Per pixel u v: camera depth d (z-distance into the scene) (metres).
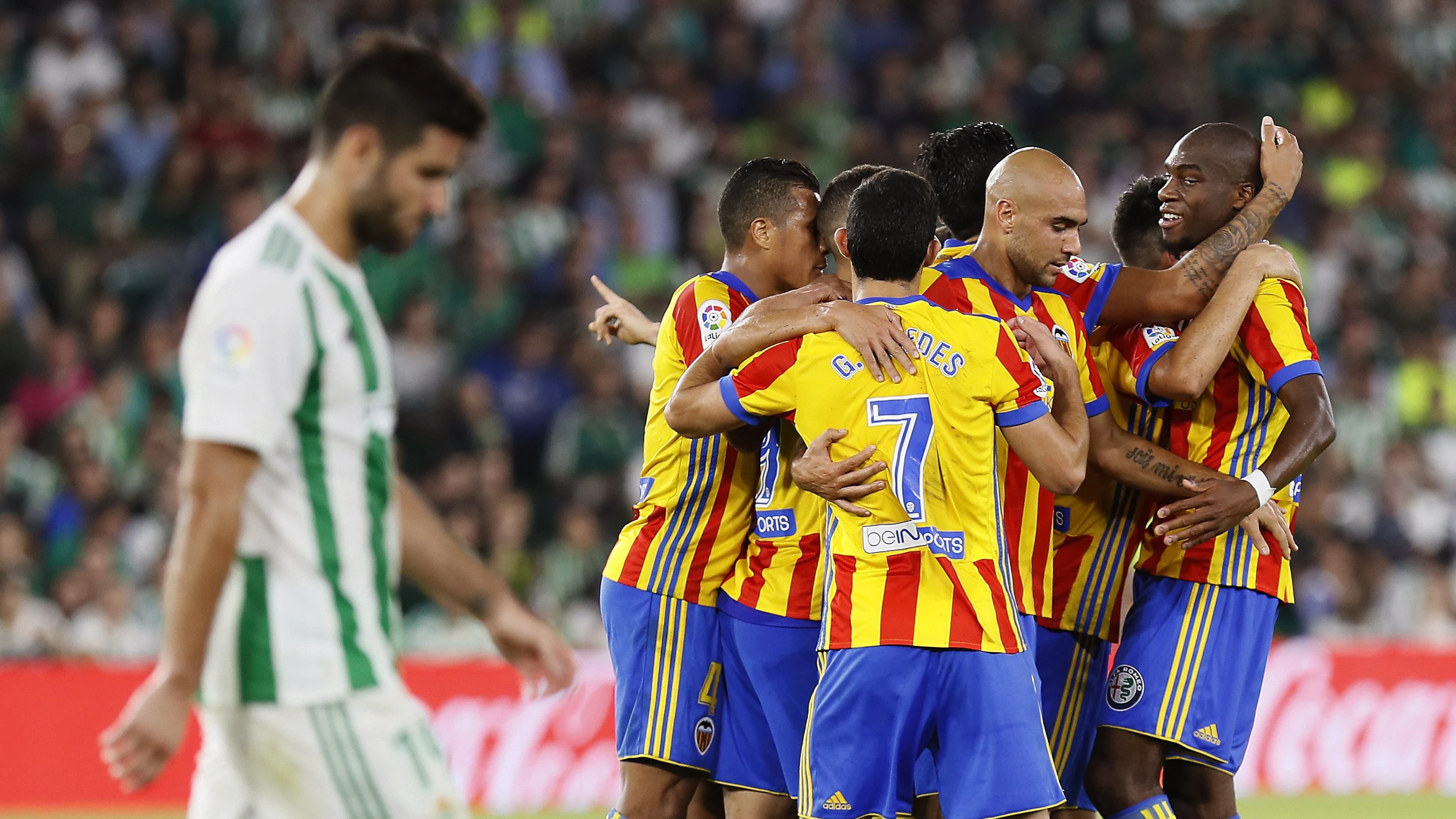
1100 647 16.95
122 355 41.81
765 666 16.20
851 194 15.73
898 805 14.32
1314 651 32.84
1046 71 54.66
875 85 53.84
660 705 16.42
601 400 41.78
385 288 43.38
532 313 44.69
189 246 44.91
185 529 10.21
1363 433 45.22
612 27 52.84
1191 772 16.53
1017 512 15.48
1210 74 55.50
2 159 46.06
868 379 13.93
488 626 11.98
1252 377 16.20
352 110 10.93
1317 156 53.59
